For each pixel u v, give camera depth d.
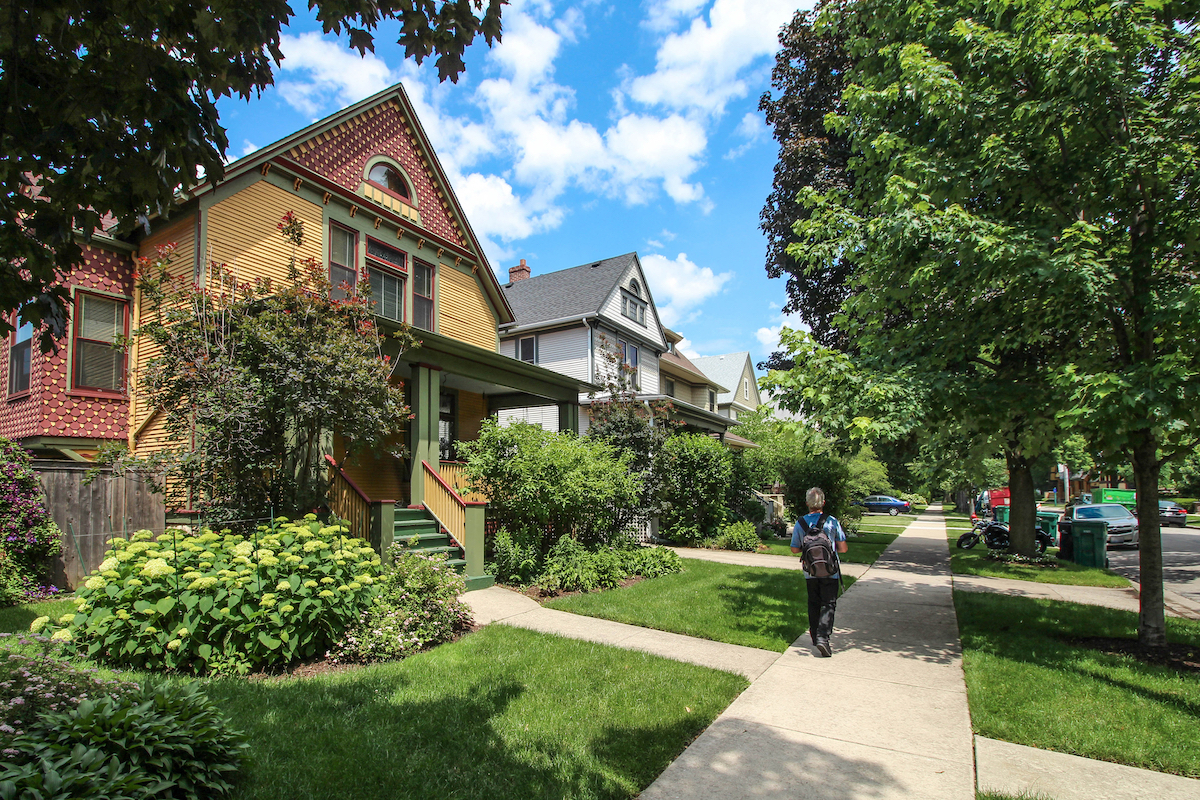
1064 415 5.38
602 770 3.63
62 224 3.37
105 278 9.92
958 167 6.68
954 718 4.62
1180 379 4.88
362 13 3.76
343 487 8.92
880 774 3.72
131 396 10.06
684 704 4.68
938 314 7.13
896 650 6.50
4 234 3.44
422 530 9.97
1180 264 6.21
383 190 12.74
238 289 8.08
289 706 4.32
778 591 9.34
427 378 10.74
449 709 4.39
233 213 9.88
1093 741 4.15
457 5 3.83
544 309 23.31
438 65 4.06
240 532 7.07
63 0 3.11
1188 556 17.92
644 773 3.63
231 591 5.01
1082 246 5.87
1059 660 6.01
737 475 17.89
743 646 6.54
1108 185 5.93
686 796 3.43
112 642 4.82
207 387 7.00
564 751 3.84
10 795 2.37
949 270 6.52
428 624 6.14
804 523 6.62
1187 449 6.20
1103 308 6.15
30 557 7.32
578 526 10.59
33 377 9.46
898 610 8.58
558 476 9.78
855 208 8.20
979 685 5.26
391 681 4.95
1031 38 5.81
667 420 15.01
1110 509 20.56
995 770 3.80
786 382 6.96
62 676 3.50
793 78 15.86
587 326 21.84
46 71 3.27
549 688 4.91
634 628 7.12
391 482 12.09
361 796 3.21
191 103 3.17
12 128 3.15
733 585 9.77
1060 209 6.52
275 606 5.22
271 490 7.80
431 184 14.04
